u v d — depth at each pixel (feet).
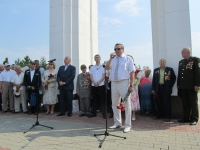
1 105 25.25
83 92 19.45
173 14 17.40
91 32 27.14
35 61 22.35
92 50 27.02
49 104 20.67
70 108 19.60
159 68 17.30
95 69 18.98
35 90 21.33
